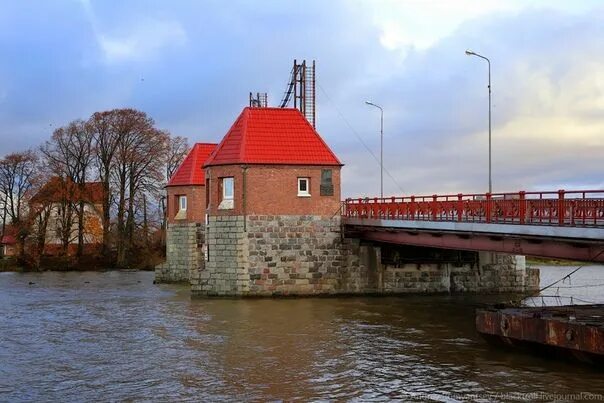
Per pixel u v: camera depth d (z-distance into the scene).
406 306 35.81
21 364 21.75
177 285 52.84
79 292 47.31
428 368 20.45
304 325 29.19
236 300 38.53
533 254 27.19
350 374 19.84
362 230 39.56
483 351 22.97
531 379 18.69
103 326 29.83
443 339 25.58
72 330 28.78
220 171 40.19
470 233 29.56
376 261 40.88
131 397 17.62
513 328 21.70
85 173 78.88
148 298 42.19
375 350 23.47
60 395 17.92
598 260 23.75
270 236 39.53
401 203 35.12
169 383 19.02
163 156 81.38
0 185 84.69
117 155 77.19
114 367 21.14
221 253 39.94
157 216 84.50
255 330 27.94
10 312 35.50
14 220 82.88
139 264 77.38
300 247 39.81
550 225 24.55
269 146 40.34
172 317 32.28
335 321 30.33
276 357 22.39
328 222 40.31
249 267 39.28
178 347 24.39
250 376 19.75
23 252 77.56
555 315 21.34
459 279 42.47
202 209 54.50
